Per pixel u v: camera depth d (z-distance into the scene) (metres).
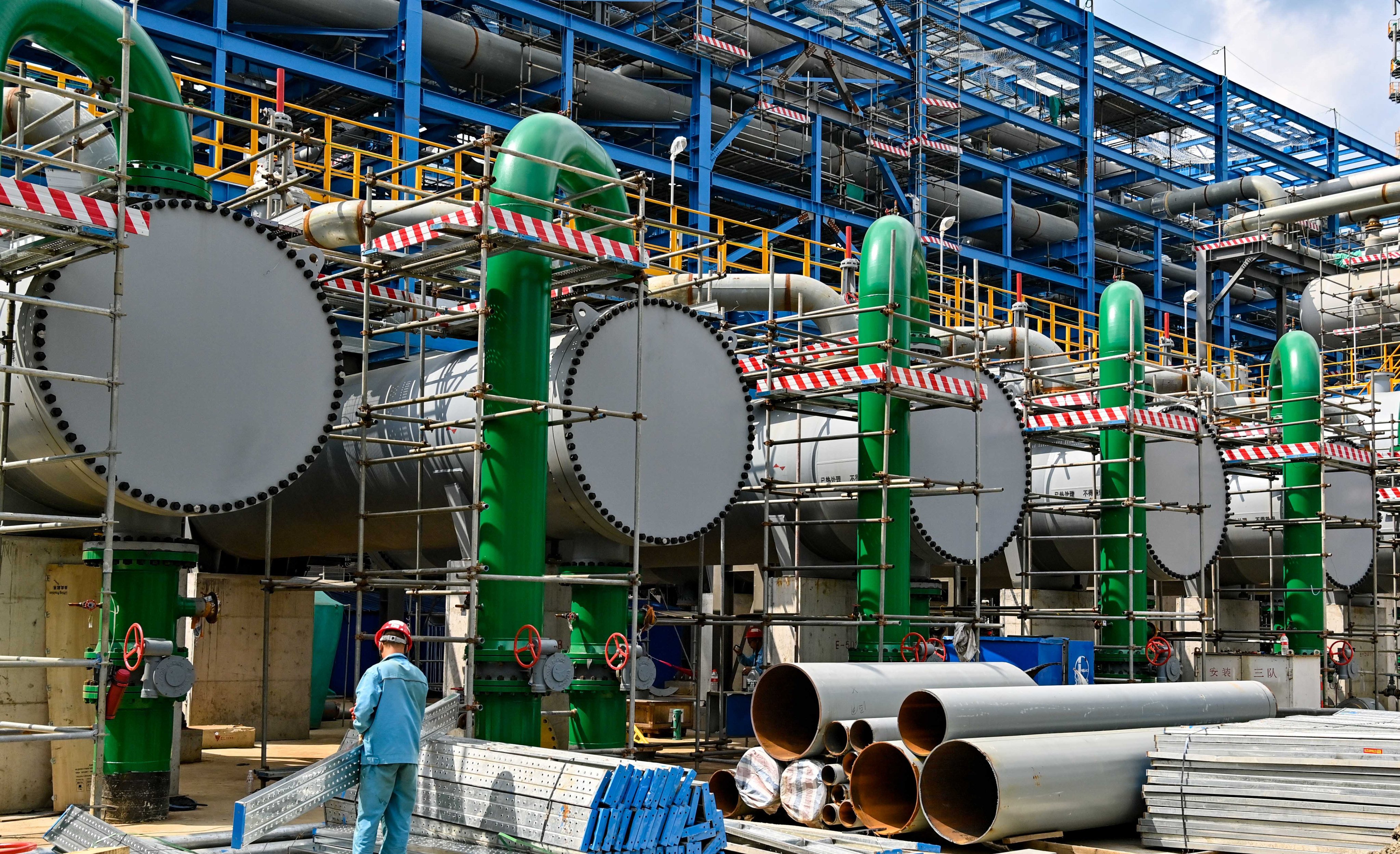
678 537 15.20
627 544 15.11
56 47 12.31
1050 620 23.61
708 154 37.22
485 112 33.06
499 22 36.88
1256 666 23.56
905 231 18.06
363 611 29.59
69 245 10.58
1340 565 27.02
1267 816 11.84
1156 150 57.81
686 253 15.40
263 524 17.80
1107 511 21.72
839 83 40.62
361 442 14.43
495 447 13.75
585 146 15.05
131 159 12.50
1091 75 47.38
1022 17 48.00
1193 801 12.21
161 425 11.65
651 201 17.69
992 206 46.16
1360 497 27.11
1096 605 22.08
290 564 20.55
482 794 10.75
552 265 14.99
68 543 12.83
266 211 16.34
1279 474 26.41
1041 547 23.53
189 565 12.44
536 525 13.80
